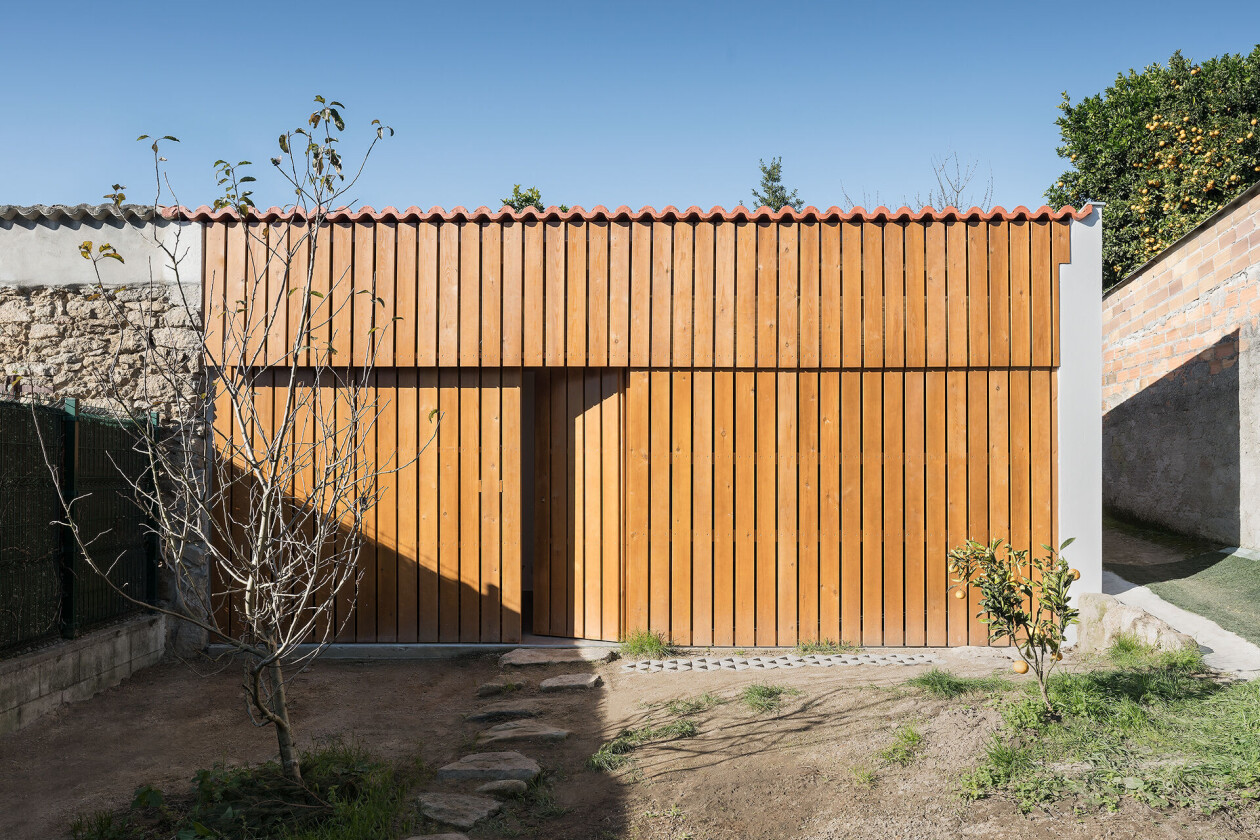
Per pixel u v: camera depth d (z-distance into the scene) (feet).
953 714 17.04
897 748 15.76
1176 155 58.39
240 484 27.27
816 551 27.43
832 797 14.40
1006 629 17.13
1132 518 41.91
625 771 16.57
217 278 27.30
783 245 27.50
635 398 27.63
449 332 27.53
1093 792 13.37
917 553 27.25
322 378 27.45
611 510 28.07
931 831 12.93
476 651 27.35
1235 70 59.62
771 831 13.55
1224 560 30.94
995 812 13.19
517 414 27.78
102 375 26.37
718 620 27.43
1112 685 17.90
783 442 27.50
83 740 19.67
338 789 15.79
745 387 27.61
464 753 18.51
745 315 27.48
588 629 28.25
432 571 27.73
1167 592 27.22
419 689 24.13
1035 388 27.27
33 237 27.12
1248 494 31.50
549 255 27.68
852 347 27.32
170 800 15.83
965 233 27.30
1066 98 68.28
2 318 26.84
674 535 27.55
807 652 26.61
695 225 27.61
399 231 27.61
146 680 24.70
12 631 20.35
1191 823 12.26
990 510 27.20
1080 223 27.25
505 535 27.78
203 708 22.27
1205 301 34.83
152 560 27.20
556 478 28.91
